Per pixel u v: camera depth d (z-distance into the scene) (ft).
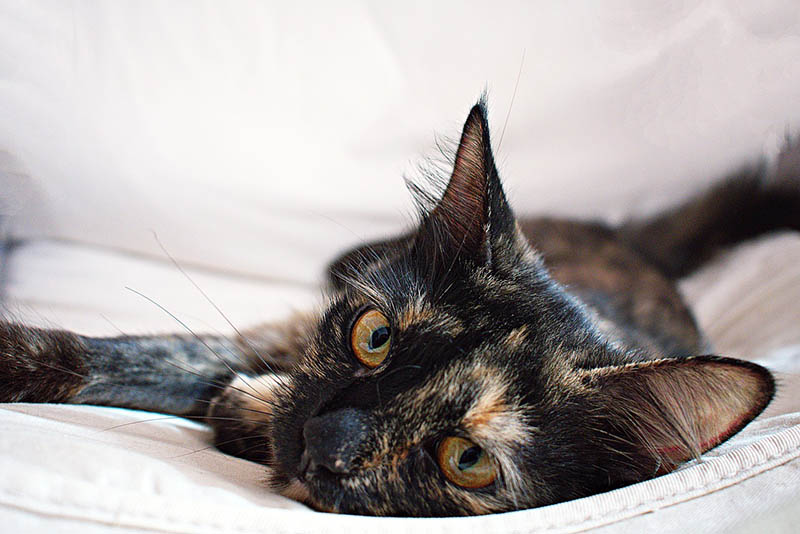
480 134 1.04
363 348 1.02
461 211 1.06
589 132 1.53
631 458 0.99
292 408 1.00
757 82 1.52
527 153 1.53
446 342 0.98
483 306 1.02
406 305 1.03
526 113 1.49
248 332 1.29
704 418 0.96
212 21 1.40
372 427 0.93
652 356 1.10
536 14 1.45
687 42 1.48
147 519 0.76
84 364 1.07
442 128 1.35
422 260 1.08
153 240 1.47
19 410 0.93
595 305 1.38
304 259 1.54
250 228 1.50
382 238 1.41
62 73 1.32
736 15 1.47
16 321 1.06
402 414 0.94
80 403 1.06
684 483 0.87
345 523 0.81
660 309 1.51
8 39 1.28
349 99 1.47
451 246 1.07
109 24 1.34
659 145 1.56
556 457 0.97
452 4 1.44
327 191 1.50
